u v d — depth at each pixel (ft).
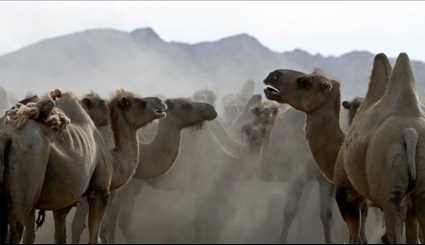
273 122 136.56
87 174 86.69
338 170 86.89
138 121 102.94
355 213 88.07
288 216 135.95
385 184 74.23
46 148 78.69
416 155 73.15
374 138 76.18
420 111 76.74
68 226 134.31
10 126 77.97
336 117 93.30
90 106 101.45
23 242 86.58
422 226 73.56
